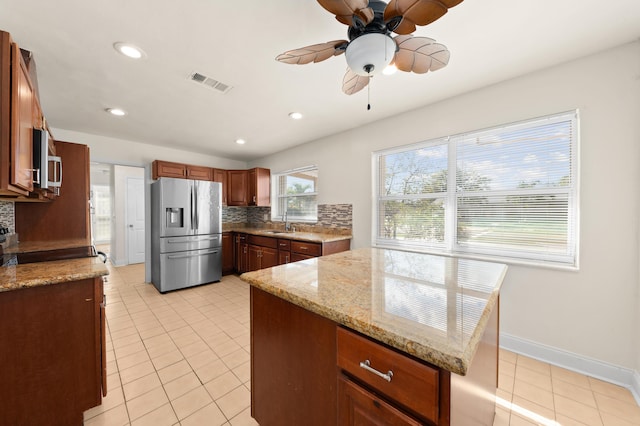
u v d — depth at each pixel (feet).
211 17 4.60
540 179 6.61
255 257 13.46
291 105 8.43
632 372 5.42
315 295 3.13
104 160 11.71
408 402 2.22
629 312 5.47
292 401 3.57
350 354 2.67
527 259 6.81
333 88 7.27
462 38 5.20
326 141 11.93
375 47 3.79
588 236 5.86
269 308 3.91
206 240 12.89
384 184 10.07
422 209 8.98
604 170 5.67
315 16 4.59
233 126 10.40
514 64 6.16
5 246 6.45
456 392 2.17
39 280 4.02
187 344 7.20
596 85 5.74
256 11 4.47
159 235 11.69
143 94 7.55
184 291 11.91
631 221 5.42
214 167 15.74
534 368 6.14
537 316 6.51
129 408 4.89
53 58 5.74
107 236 26.58
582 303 5.95
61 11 4.40
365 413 2.59
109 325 8.35
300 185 14.02
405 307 2.76
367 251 6.59
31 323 4.05
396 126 9.35
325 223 12.11
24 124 3.69
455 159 8.08
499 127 7.09
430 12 3.33
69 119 9.48
